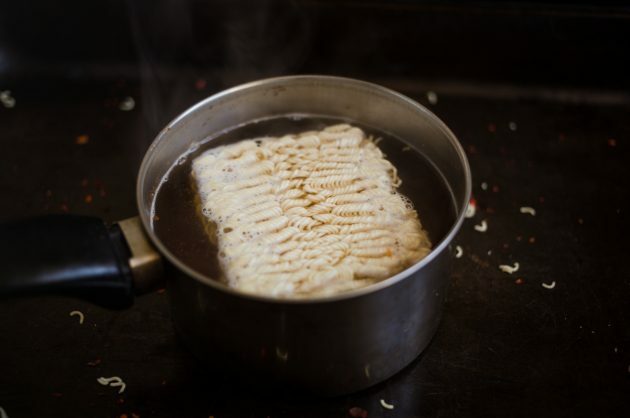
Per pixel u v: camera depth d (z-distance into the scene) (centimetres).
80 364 44
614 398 43
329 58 62
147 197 44
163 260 38
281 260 41
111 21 60
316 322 37
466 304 47
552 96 62
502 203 53
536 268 49
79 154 56
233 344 39
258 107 49
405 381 43
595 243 51
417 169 47
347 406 42
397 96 47
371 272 41
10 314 46
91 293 38
